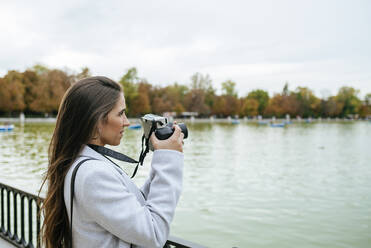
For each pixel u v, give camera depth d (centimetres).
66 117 125
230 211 973
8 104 6694
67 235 124
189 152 2486
